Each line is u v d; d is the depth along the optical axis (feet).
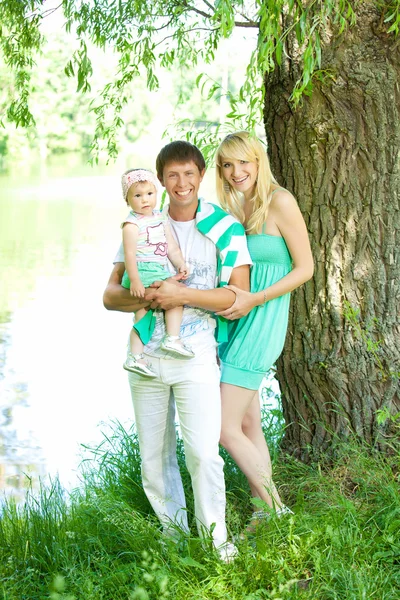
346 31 12.37
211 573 10.36
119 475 13.35
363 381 13.01
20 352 25.16
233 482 12.87
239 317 11.10
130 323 29.12
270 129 13.34
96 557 11.16
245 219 12.05
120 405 20.63
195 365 10.77
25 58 18.30
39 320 29.22
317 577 10.09
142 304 10.79
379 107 12.48
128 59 17.25
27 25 17.51
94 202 73.61
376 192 12.74
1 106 18.86
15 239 49.65
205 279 11.02
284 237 11.59
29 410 19.99
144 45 16.79
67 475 16.31
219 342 11.27
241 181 11.60
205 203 11.19
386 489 11.63
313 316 13.19
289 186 13.19
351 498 12.16
